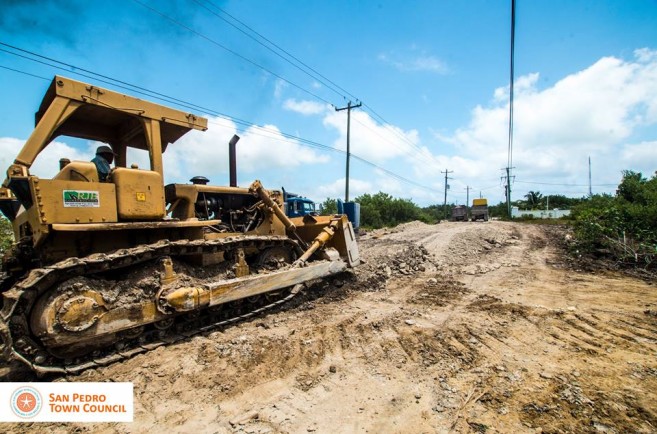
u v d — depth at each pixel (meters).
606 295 6.62
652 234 10.36
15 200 5.24
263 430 2.76
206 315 4.96
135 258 4.18
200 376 3.58
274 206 6.48
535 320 5.21
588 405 3.02
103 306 3.80
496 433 2.68
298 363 3.89
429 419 2.87
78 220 3.89
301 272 6.07
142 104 4.56
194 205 5.53
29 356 3.53
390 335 4.66
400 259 10.08
